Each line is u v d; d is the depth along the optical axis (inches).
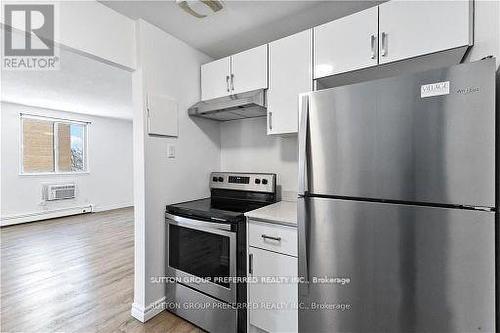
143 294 74.7
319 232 48.1
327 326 48.2
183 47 86.7
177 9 69.2
